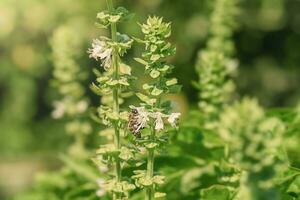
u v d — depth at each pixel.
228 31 6.53
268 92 14.96
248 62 14.99
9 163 20.41
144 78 8.49
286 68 15.03
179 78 13.82
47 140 19.92
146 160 4.58
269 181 2.83
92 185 5.48
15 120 20.94
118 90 3.95
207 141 5.27
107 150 3.93
